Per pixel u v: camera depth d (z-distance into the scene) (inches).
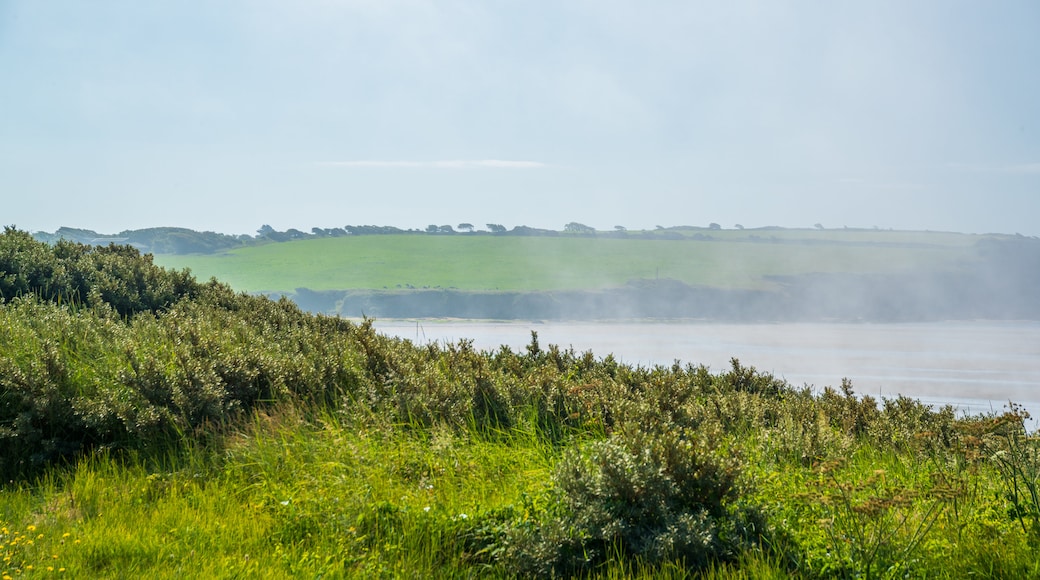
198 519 274.2
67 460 354.6
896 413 461.1
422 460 327.3
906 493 234.7
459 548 255.9
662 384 436.1
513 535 243.8
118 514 283.4
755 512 255.3
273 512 285.9
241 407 394.0
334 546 254.1
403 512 270.7
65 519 279.7
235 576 228.8
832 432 383.6
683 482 258.7
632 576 233.5
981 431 306.5
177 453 350.3
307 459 334.6
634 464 260.5
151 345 462.6
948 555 235.3
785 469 321.1
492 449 350.6
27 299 540.7
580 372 537.6
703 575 231.3
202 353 424.8
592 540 250.2
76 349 445.7
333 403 411.8
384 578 236.8
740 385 566.3
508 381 424.5
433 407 389.4
